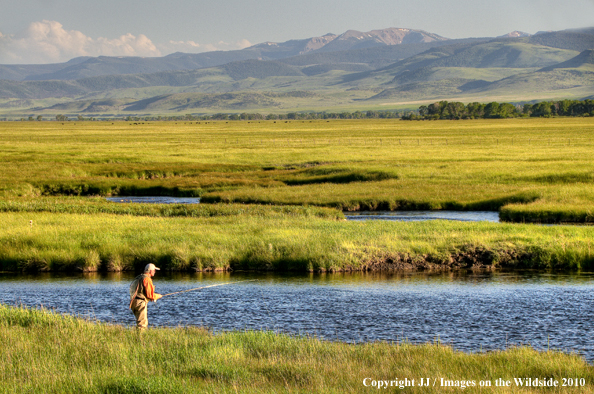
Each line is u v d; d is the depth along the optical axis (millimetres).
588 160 171875
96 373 26641
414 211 109625
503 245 66188
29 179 143375
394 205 112375
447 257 64188
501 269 62938
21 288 55375
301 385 26016
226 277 59781
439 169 157375
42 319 37469
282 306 48094
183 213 96438
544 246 65688
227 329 41500
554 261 63906
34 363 28016
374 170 154125
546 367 29609
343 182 147000
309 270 61625
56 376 26094
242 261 63656
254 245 66812
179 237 70688
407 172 151125
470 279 58188
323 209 98938
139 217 89375
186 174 167375
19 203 102562
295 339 35125
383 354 31766
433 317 44844
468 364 29891
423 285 55688
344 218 94750
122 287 55875
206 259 63125
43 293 53438
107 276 60906
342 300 50000
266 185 141000
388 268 62938
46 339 32469
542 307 47688
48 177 150375
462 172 149625
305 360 29500
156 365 28312
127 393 24406
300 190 127688
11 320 36781
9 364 27703
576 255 63750
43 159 197125
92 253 64125
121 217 88875
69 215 89938
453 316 45125
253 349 32062
